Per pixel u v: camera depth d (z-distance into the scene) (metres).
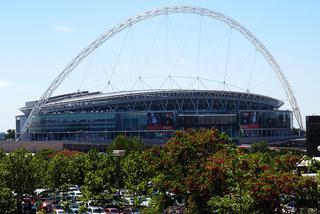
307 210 59.25
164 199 75.25
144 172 106.69
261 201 55.50
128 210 94.69
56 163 124.44
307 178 58.38
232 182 60.81
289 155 72.94
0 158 129.25
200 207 66.50
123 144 199.50
